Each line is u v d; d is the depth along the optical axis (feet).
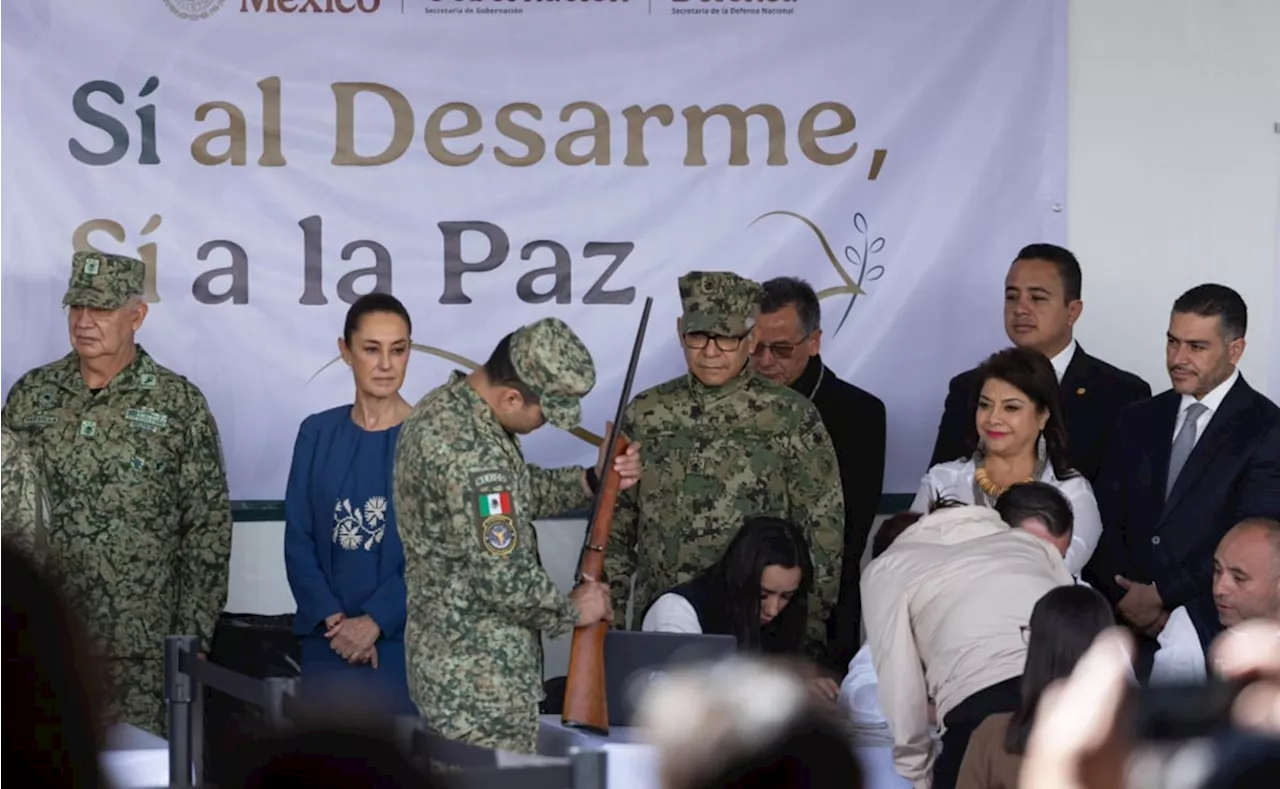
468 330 53.98
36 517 41.19
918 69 54.03
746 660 11.94
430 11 53.52
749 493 45.68
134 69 53.01
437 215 53.83
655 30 53.83
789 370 52.39
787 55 53.98
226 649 46.83
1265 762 11.53
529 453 53.67
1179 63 54.44
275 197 53.47
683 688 11.39
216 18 53.21
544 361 34.99
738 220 54.03
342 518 45.42
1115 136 54.54
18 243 52.60
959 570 35.76
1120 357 54.70
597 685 36.27
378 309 46.11
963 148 54.08
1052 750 14.96
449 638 35.42
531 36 53.72
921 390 54.19
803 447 46.19
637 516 46.75
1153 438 47.80
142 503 46.57
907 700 35.70
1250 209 54.60
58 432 46.68
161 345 53.26
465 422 35.47
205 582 47.37
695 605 41.65
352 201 53.67
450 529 35.24
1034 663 29.45
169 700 30.32
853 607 51.90
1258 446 46.42
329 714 11.19
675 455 45.91
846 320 54.13
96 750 10.46
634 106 53.93
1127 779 14.80
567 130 53.88
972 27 54.03
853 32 53.98
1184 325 46.88
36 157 52.70
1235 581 38.91
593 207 54.03
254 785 10.89
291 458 53.16
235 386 53.47
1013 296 50.88
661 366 53.98
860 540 52.34
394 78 53.62
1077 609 29.22
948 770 34.45
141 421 46.80
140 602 46.42
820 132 54.03
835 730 11.19
